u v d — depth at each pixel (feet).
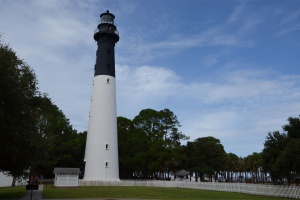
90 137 165.89
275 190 110.83
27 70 85.05
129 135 217.15
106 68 172.76
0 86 68.74
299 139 102.37
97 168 160.35
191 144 271.49
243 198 98.84
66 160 207.10
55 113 213.46
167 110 238.27
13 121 73.36
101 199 80.89
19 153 75.97
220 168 267.18
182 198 92.68
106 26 177.47
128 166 212.23
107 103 168.45
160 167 198.18
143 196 96.02
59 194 95.40
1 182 142.82
